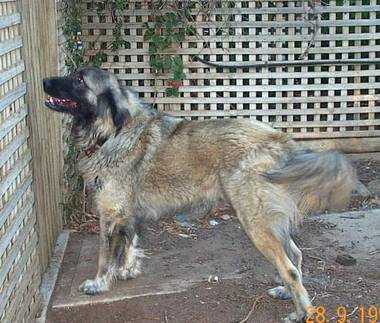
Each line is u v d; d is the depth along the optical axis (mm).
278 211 2332
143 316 2453
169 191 2562
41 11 2830
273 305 2486
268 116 4125
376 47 4090
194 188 2523
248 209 2361
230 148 2422
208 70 4059
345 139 4156
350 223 3285
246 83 4105
